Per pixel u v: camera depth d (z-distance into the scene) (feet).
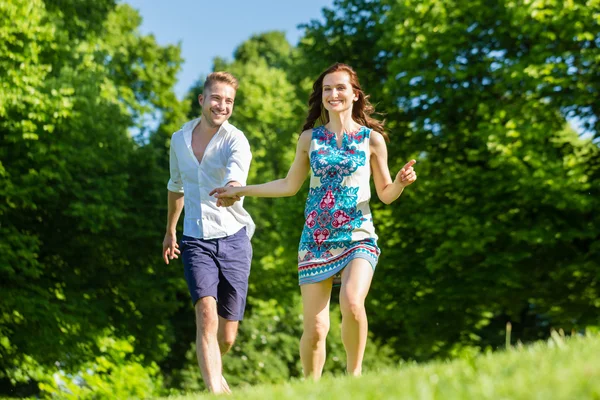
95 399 47.98
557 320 47.37
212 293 16.71
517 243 45.24
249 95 95.66
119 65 66.74
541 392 6.25
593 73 42.91
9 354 45.47
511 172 41.86
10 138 42.42
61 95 43.11
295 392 8.89
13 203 44.34
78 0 56.03
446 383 7.66
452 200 47.42
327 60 54.65
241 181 16.93
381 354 60.54
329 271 14.38
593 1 40.70
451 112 48.21
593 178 43.65
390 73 50.11
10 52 42.39
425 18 46.34
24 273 43.93
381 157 14.99
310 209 14.78
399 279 48.83
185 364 61.93
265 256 67.62
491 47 46.80
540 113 43.57
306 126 16.19
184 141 17.58
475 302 49.11
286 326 61.72
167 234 19.04
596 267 43.09
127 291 52.54
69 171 46.29
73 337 46.83
